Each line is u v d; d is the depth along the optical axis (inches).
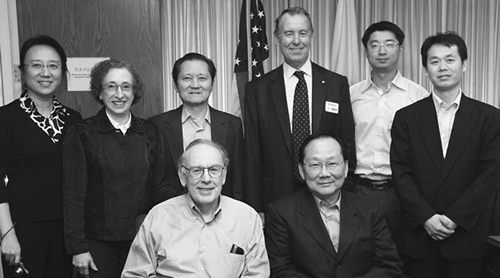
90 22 120.5
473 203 90.9
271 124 104.3
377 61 116.0
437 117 96.7
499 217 106.8
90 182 87.4
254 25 140.2
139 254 81.0
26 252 90.6
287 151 103.2
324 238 86.3
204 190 79.2
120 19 121.7
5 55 110.3
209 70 102.9
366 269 87.1
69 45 120.1
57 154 92.4
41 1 118.4
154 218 81.6
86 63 120.6
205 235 80.7
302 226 87.7
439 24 152.9
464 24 154.6
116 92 87.3
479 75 156.6
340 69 142.6
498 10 154.6
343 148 88.5
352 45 143.4
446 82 93.7
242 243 82.0
